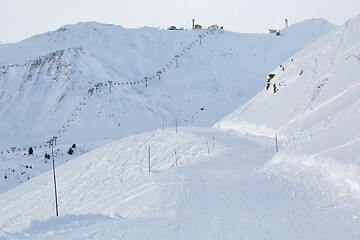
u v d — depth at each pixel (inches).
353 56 4938.5
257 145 4963.1
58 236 1450.5
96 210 3415.4
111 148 6786.4
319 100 4709.6
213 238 1391.5
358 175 2025.1
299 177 2600.9
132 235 1430.9
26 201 5364.2
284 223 1636.3
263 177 2851.9
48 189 5610.2
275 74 6943.9
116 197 3595.0
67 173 6087.6
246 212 1932.8
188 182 3016.7
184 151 5649.6
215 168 3718.0
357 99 3543.3
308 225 1585.9
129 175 5265.8
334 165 2310.5
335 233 1456.7
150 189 3117.6
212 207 2143.2
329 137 2906.0
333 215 1732.3
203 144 5703.7
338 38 5925.2
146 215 2133.4
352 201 1895.9
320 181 2351.1
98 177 5502.0
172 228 1546.5
